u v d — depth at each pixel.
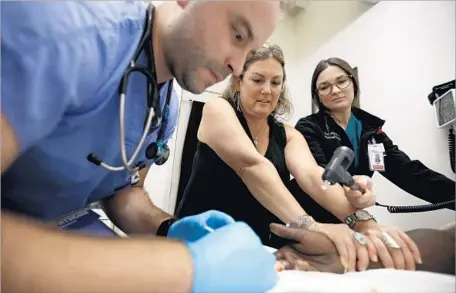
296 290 0.42
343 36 1.48
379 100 1.32
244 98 0.94
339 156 0.77
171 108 0.79
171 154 1.19
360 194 0.74
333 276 0.48
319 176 0.83
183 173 1.20
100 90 0.54
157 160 0.75
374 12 1.36
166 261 0.35
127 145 0.64
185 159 1.19
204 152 0.92
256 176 0.82
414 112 1.17
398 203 1.06
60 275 0.31
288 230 0.60
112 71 0.56
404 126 1.20
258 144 0.94
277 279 0.45
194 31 0.57
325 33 1.53
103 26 0.53
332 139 1.03
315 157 0.95
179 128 1.20
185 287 0.35
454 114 0.94
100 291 0.31
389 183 1.09
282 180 0.86
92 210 0.75
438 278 0.47
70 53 0.46
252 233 0.48
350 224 0.68
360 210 0.73
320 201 0.78
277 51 0.95
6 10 0.42
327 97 1.12
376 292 0.43
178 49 0.60
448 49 1.09
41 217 0.65
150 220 0.83
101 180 0.68
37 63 0.42
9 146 0.41
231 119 0.91
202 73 0.61
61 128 0.54
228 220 0.67
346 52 1.47
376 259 0.52
